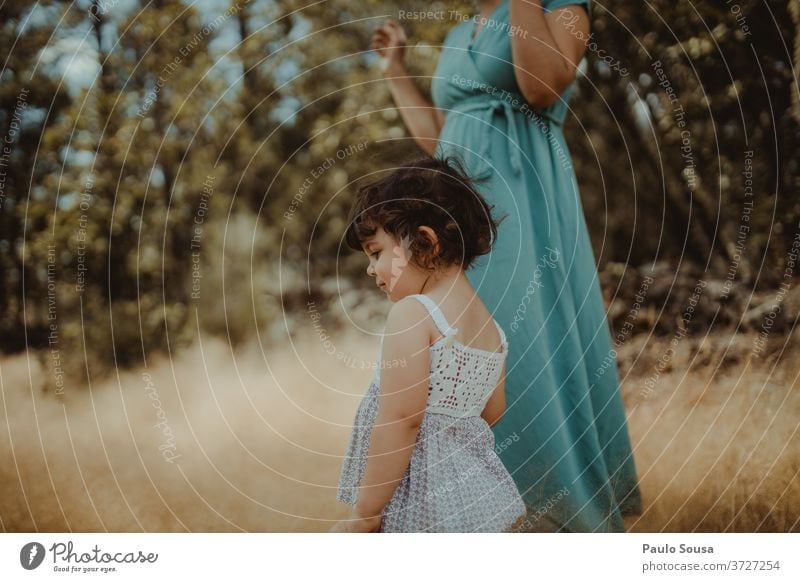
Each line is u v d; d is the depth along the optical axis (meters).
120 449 3.07
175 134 4.43
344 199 5.27
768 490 2.41
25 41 3.96
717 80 3.88
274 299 5.07
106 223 4.21
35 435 3.14
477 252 2.00
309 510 2.66
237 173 4.83
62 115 4.06
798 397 2.83
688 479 2.51
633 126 4.72
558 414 2.24
